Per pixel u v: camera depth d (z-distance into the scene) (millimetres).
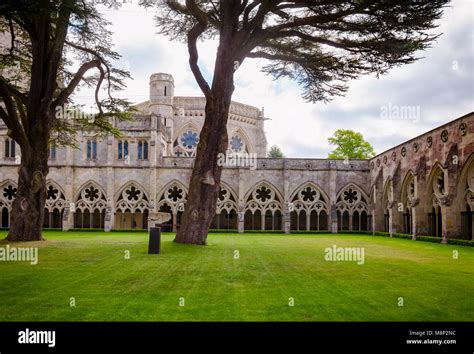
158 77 52250
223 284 9523
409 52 17031
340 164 42062
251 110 57375
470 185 24234
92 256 14695
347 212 44750
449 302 7922
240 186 40781
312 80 21484
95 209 43969
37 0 13492
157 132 42062
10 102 20750
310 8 16891
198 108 54375
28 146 21656
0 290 8719
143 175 41531
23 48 25531
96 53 23156
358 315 6969
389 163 36812
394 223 34031
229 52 19500
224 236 31766
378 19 16016
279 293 8594
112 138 41188
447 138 26469
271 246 20609
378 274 11273
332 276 10852
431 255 16828
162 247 17406
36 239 21641
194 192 19531
